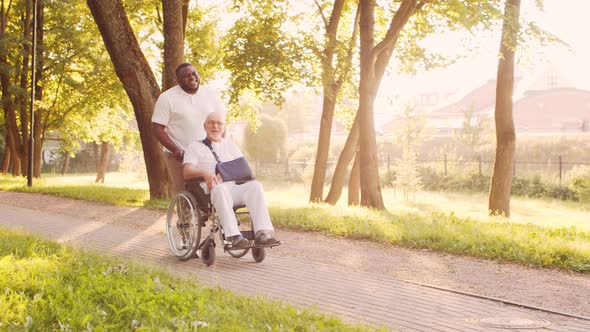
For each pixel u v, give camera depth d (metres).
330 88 19.48
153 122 7.89
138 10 23.47
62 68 29.00
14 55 28.16
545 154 38.75
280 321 4.35
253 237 7.13
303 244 8.67
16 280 5.05
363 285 6.16
